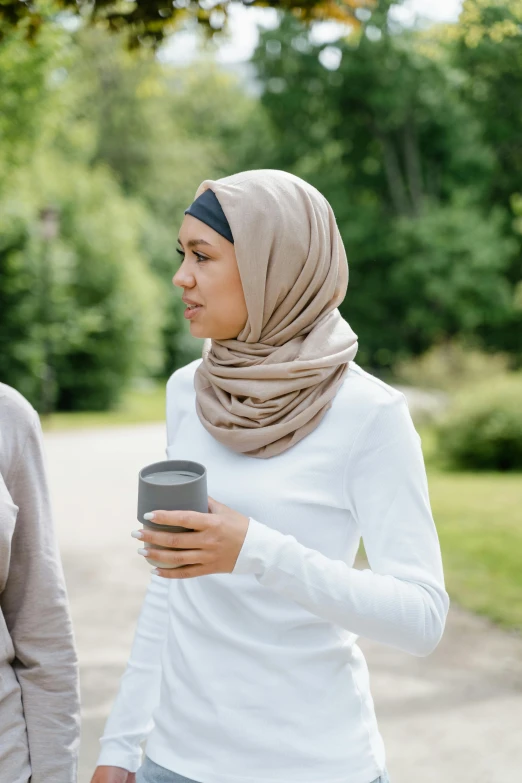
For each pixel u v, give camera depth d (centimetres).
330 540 149
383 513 143
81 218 2112
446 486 952
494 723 350
